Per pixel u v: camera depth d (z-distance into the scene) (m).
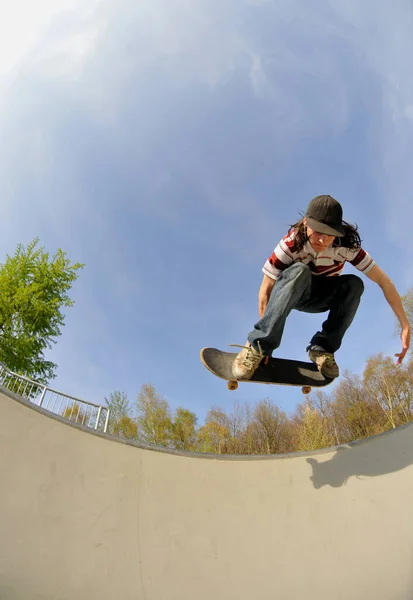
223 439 27.14
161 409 25.36
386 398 26.97
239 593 2.98
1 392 3.95
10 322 13.66
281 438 27.88
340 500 3.59
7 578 2.76
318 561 3.18
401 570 2.99
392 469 3.68
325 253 2.95
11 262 14.76
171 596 2.92
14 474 3.41
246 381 2.96
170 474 3.91
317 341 3.09
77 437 3.96
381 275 3.07
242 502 3.71
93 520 3.31
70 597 2.79
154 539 3.29
